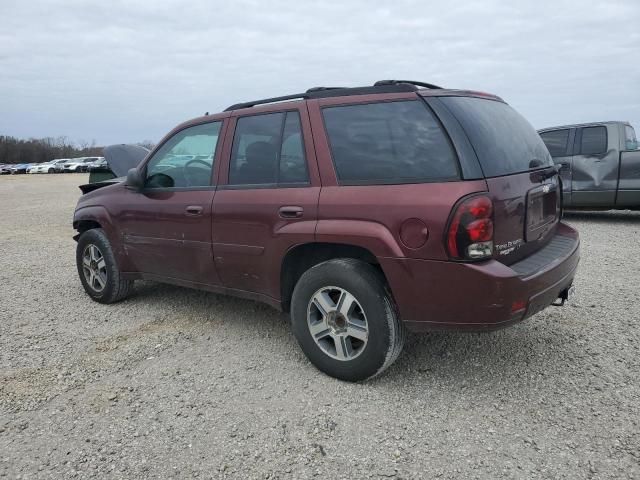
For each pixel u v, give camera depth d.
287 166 3.56
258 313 4.73
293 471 2.51
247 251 3.73
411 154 3.05
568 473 2.42
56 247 8.58
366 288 3.11
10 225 11.44
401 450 2.64
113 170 9.14
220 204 3.86
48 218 12.60
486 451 2.61
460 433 2.77
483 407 3.01
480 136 3.02
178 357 3.82
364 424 2.88
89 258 5.20
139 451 2.70
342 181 3.26
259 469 2.53
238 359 3.76
